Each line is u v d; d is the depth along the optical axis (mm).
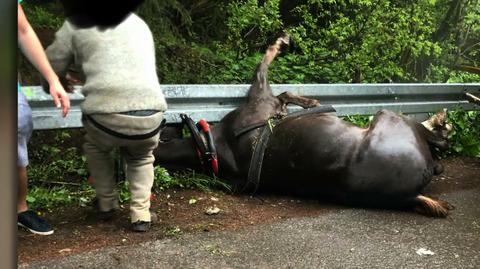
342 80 8320
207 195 4676
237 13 8250
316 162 4547
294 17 9688
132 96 3445
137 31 3523
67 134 5418
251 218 4191
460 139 6715
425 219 4355
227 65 7492
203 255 3400
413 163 4414
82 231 3703
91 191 4461
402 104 6469
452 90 7004
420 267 3379
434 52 9172
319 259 3426
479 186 5438
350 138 4543
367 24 8539
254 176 4715
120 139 3488
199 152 4805
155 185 4617
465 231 4098
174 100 4957
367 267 3340
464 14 9930
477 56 11242
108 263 3197
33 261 3154
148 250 3432
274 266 3285
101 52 3389
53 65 3381
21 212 3600
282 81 7520
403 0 8844
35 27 5266
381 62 8672
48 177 4707
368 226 4121
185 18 7320
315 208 4559
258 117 4871
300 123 4707
